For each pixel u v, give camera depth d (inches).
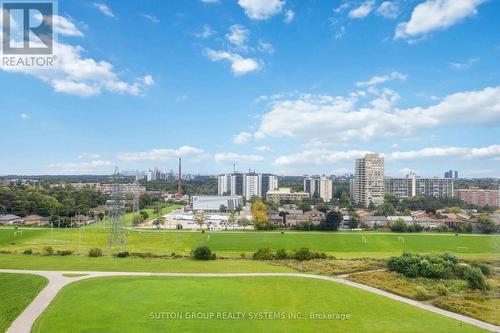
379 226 7362.2
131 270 3454.7
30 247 4872.0
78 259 4005.9
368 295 2721.5
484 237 6264.8
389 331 2055.9
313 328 2082.9
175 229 7101.4
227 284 2965.1
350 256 4552.2
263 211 7824.8
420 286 2819.9
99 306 2402.8
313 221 7568.9
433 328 2108.8
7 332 2000.5
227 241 5718.5
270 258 4133.9
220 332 2005.4
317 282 3073.3
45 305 2428.6
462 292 2832.2
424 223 7529.5
